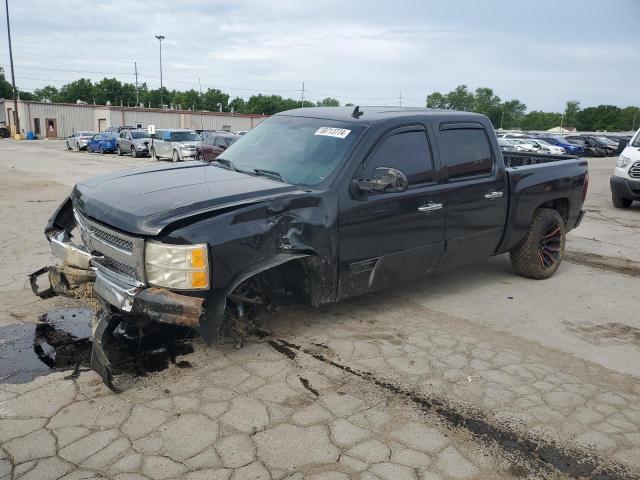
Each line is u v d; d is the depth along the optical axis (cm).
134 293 333
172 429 304
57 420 310
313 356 399
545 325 484
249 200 367
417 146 469
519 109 14738
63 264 427
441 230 486
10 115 5928
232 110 10969
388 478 270
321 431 306
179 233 330
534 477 276
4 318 455
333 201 403
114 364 375
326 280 409
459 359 405
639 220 1090
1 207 1013
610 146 4134
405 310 505
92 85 10806
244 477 266
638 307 543
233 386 352
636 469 286
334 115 486
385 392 352
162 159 2709
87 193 407
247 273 354
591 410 341
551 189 599
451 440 303
